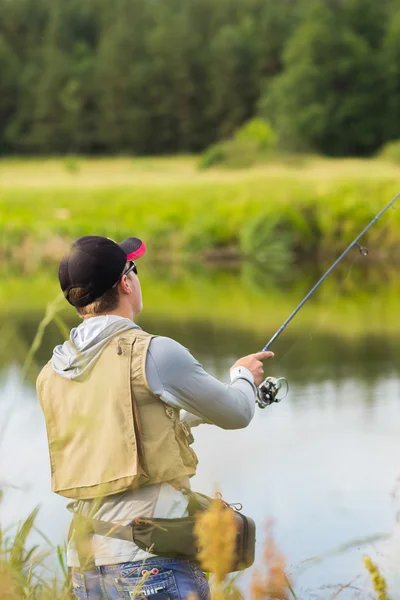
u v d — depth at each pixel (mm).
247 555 3852
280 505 9531
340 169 64750
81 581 3846
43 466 9141
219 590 3475
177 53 147625
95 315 4055
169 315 27188
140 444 3781
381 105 126062
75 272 4012
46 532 7547
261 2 162375
